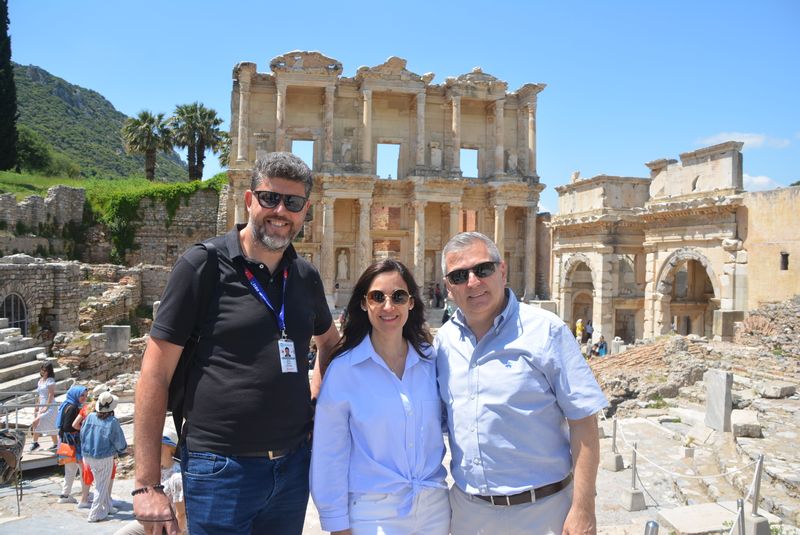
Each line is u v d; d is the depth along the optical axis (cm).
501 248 5088
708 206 3319
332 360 560
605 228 4122
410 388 556
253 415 475
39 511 1266
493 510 534
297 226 519
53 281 3156
